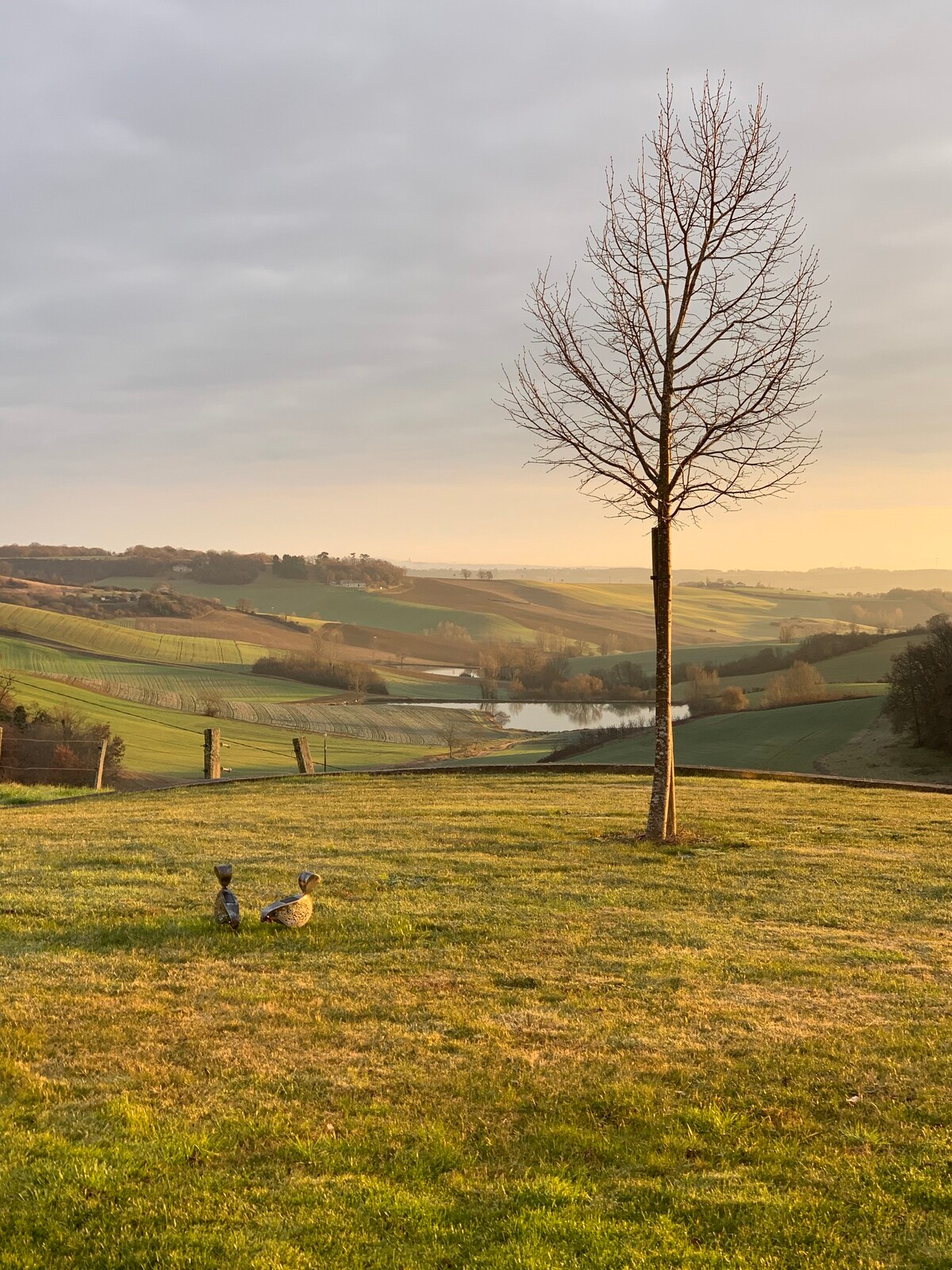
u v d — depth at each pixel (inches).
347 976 335.0
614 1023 291.3
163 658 4896.7
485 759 3174.2
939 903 438.6
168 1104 237.6
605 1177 209.2
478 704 4822.8
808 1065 259.9
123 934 378.3
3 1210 192.2
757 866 512.1
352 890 455.2
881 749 2635.3
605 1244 182.1
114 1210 192.9
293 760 3095.5
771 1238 184.7
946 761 2450.8
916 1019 293.3
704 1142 221.8
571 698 4894.2
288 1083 250.5
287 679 4778.5
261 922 389.4
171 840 585.3
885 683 3806.6
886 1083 249.3
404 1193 199.2
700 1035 282.4
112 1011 296.5
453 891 455.2
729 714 3341.5
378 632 6865.2
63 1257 179.5
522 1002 310.0
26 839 591.8
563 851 550.3
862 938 383.9
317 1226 187.8
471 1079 253.3
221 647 5354.3
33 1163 208.2
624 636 7775.6
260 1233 185.5
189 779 2583.7
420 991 319.6
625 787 882.8
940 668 2486.5
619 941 377.4
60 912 407.2
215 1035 280.8
